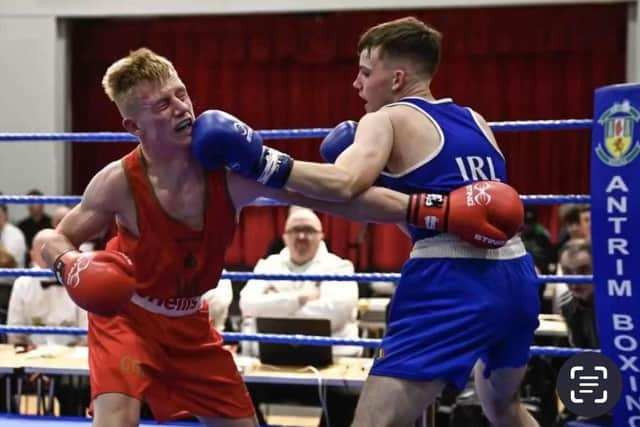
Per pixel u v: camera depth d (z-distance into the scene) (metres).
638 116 2.54
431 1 7.96
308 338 3.03
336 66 8.47
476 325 2.00
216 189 2.00
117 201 2.04
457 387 1.99
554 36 8.05
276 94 8.61
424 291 2.04
